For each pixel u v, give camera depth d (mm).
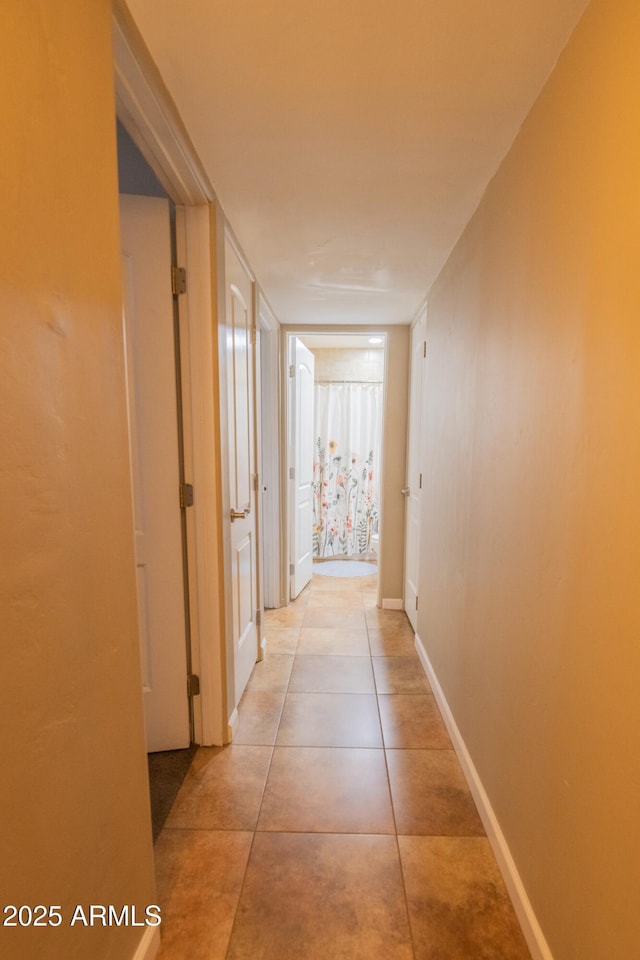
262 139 1272
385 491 3270
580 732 864
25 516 612
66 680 706
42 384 640
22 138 591
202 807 1483
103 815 825
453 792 1554
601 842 792
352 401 4609
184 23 916
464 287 1732
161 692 1715
